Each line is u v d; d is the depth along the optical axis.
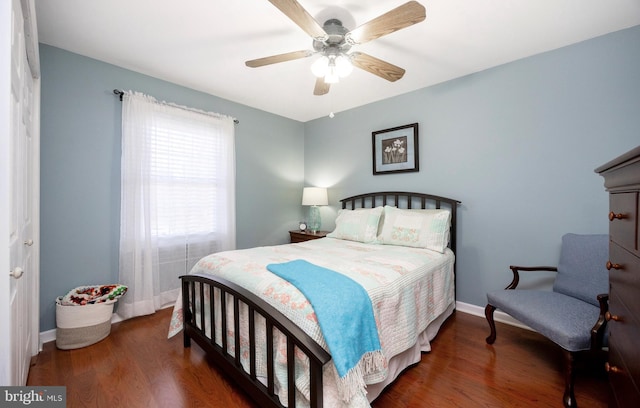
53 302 2.13
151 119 2.57
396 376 1.57
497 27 1.88
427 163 2.89
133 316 2.44
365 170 3.46
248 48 2.17
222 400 1.48
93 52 2.22
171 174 2.75
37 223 1.92
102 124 2.36
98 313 2.05
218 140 3.11
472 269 2.61
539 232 2.25
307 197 3.71
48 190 2.11
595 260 1.77
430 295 2.01
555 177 2.17
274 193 3.84
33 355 1.83
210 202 3.05
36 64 1.71
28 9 1.26
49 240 2.12
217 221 3.11
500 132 2.43
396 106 3.14
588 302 1.74
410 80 2.74
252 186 3.58
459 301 2.69
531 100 2.27
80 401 1.46
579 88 2.06
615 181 0.98
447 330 2.26
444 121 2.76
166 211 2.72
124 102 2.42
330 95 3.14
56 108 2.14
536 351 1.94
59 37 2.02
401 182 3.11
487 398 1.47
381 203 3.28
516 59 2.32
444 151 2.77
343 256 2.11
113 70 2.42
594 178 2.01
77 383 1.61
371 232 2.76
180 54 2.26
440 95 2.79
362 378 1.14
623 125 1.91
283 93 3.09
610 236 1.08
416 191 2.98
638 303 0.80
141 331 2.24
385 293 1.50
